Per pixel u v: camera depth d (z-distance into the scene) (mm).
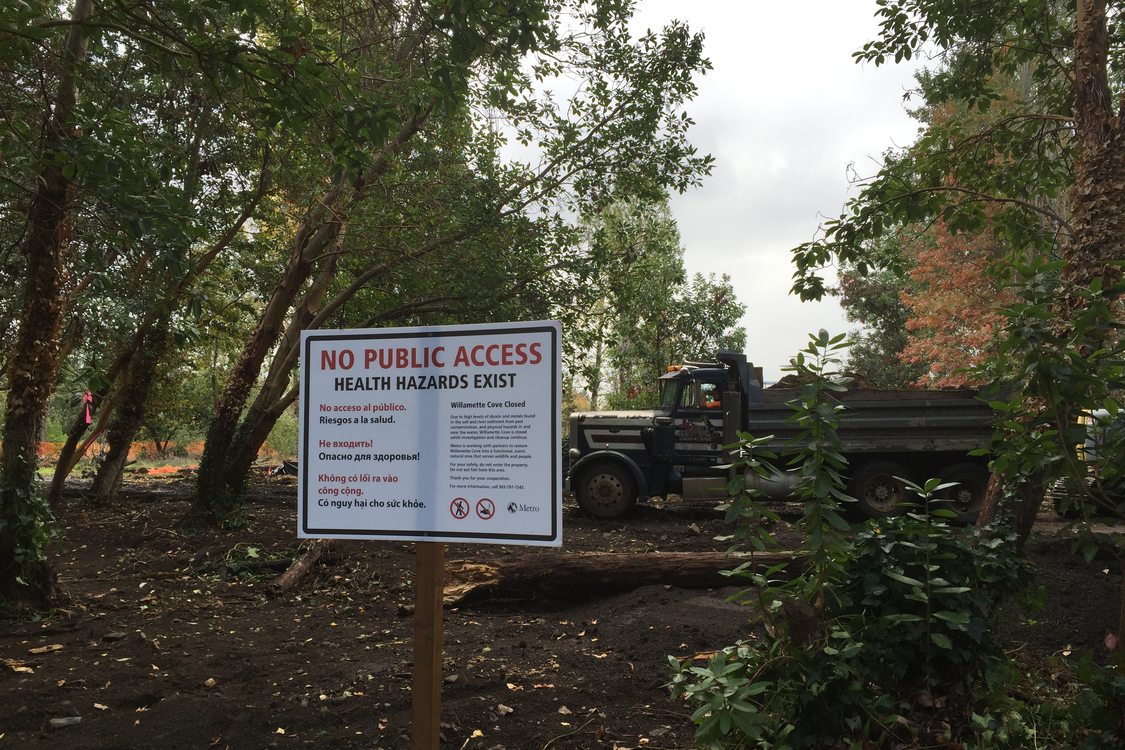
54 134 6633
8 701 4875
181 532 11375
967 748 3537
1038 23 11703
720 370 14586
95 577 9156
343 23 8031
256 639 6562
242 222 11164
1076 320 3436
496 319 12445
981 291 22594
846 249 10984
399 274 12477
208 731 4484
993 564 3738
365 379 3039
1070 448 3508
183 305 9961
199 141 10305
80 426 11906
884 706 3545
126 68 8625
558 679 5473
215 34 6195
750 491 3787
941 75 12469
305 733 4492
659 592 7555
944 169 11594
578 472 14594
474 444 2908
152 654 6000
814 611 3600
